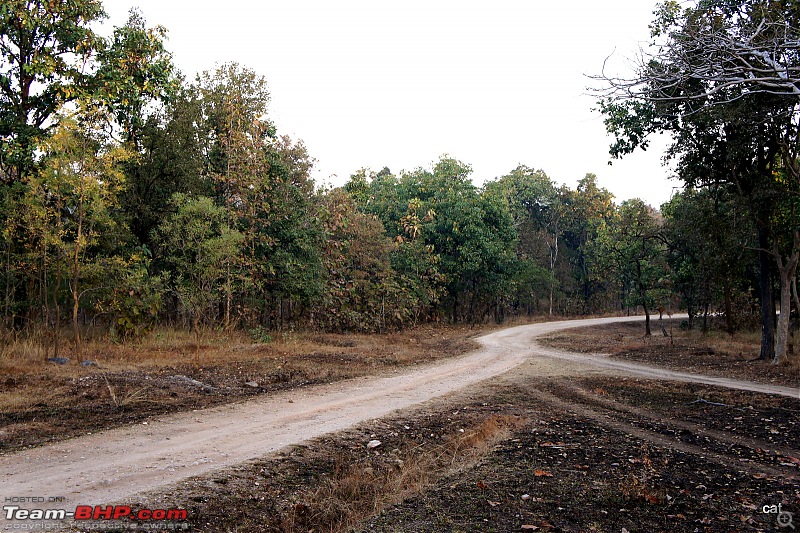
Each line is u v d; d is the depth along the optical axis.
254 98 25.78
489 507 5.92
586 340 29.64
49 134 17.81
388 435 9.16
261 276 25.06
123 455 7.40
